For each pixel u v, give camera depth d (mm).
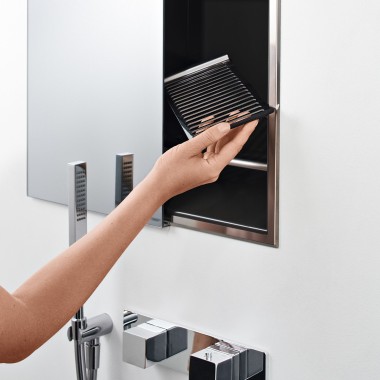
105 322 1063
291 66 834
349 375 831
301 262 856
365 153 787
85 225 955
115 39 1019
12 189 1224
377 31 760
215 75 958
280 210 868
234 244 917
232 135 854
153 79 980
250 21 1168
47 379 1209
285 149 854
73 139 1099
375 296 797
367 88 776
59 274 712
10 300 679
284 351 884
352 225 807
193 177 785
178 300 990
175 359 991
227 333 938
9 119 1210
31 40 1139
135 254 1038
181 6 1058
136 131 1012
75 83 1083
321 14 800
